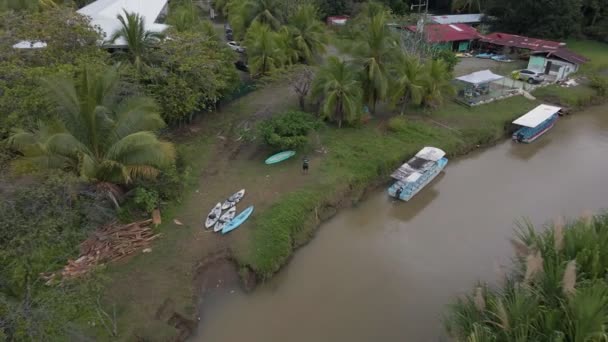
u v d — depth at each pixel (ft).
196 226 68.08
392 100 105.81
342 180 81.00
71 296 45.24
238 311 57.06
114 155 58.95
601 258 41.98
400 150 92.07
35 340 38.60
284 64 122.01
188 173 79.46
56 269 53.62
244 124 100.42
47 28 80.59
